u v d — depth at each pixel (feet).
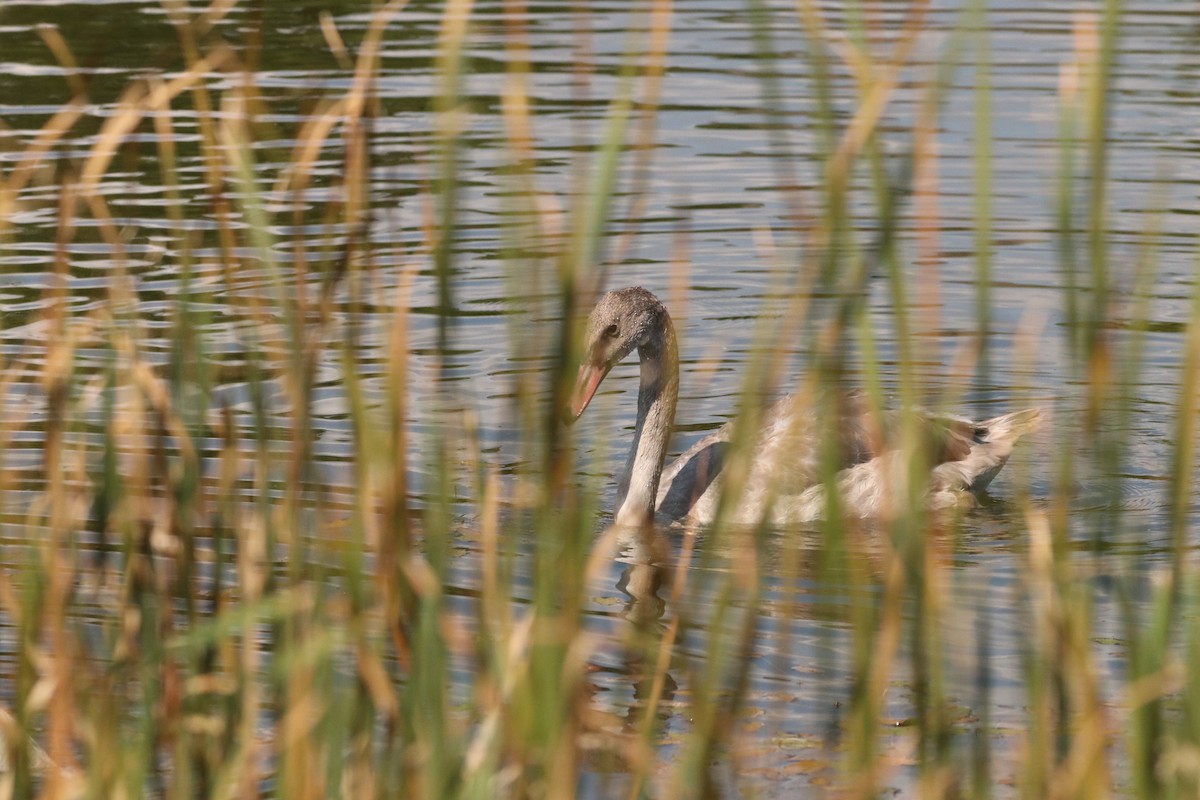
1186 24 102.63
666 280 70.49
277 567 40.47
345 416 56.70
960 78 92.48
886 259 26.78
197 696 31.94
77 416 36.99
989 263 26.63
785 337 27.73
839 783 32.65
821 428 28.17
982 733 29.35
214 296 64.75
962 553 49.19
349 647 32.65
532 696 26.66
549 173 77.82
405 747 27.78
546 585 27.35
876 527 53.78
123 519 33.53
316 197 75.77
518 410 28.40
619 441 61.57
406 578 29.89
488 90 91.97
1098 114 25.77
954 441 57.11
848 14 26.16
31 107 88.48
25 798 30.25
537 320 27.78
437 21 107.04
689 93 91.91
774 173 81.00
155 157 82.12
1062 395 62.18
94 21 106.52
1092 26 26.16
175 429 33.65
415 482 51.55
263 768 32.78
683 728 36.04
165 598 33.45
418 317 66.13
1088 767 27.22
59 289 36.01
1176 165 80.59
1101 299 26.84
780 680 30.17
